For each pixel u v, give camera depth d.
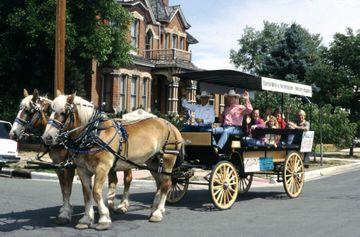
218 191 10.54
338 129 25.78
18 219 9.15
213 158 11.19
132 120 9.39
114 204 10.47
